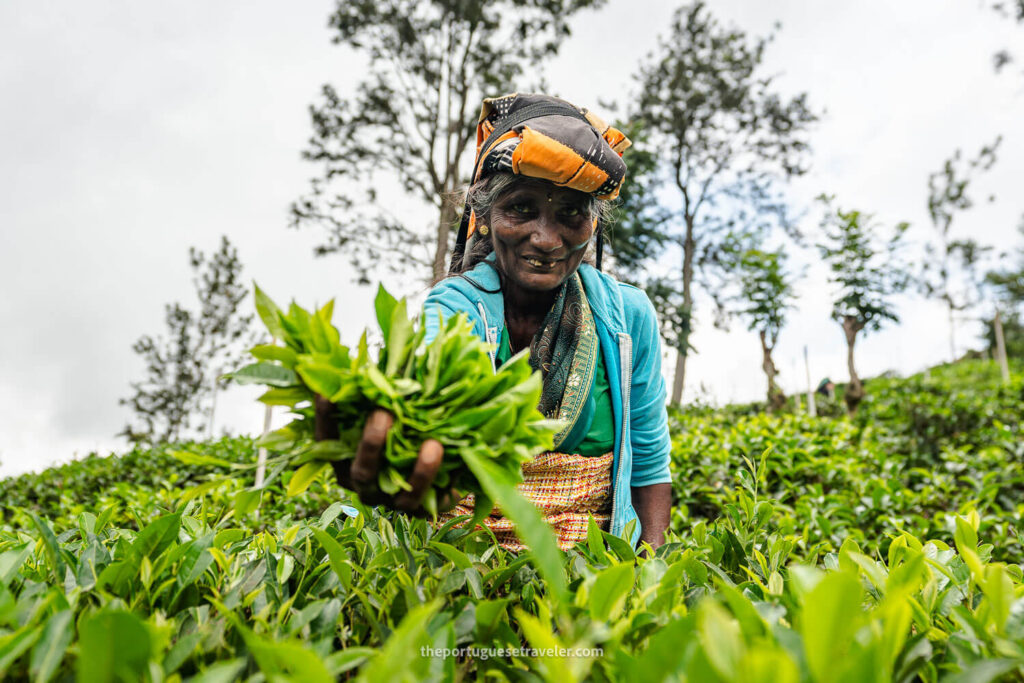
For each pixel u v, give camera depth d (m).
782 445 4.65
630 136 16.75
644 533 1.84
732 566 1.34
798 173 22.89
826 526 2.94
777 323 11.01
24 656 0.76
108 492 5.32
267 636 0.80
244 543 1.22
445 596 0.99
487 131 1.76
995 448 5.75
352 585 0.97
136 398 19.16
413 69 17.17
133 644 0.64
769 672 0.52
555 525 1.65
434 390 0.89
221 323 19.88
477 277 1.69
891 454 6.64
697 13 22.34
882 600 0.93
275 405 0.94
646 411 1.87
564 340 1.68
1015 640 0.79
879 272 9.52
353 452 0.88
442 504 0.92
